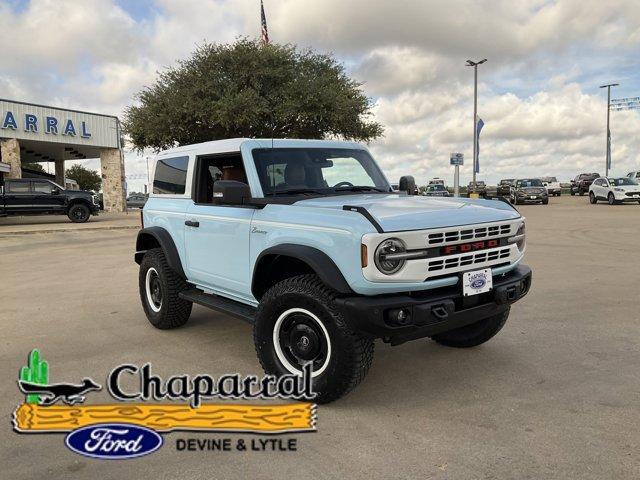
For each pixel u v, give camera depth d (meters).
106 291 7.69
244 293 4.32
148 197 5.88
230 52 23.61
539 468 2.77
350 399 3.71
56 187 22.88
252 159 4.32
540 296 6.74
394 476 2.72
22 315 6.25
